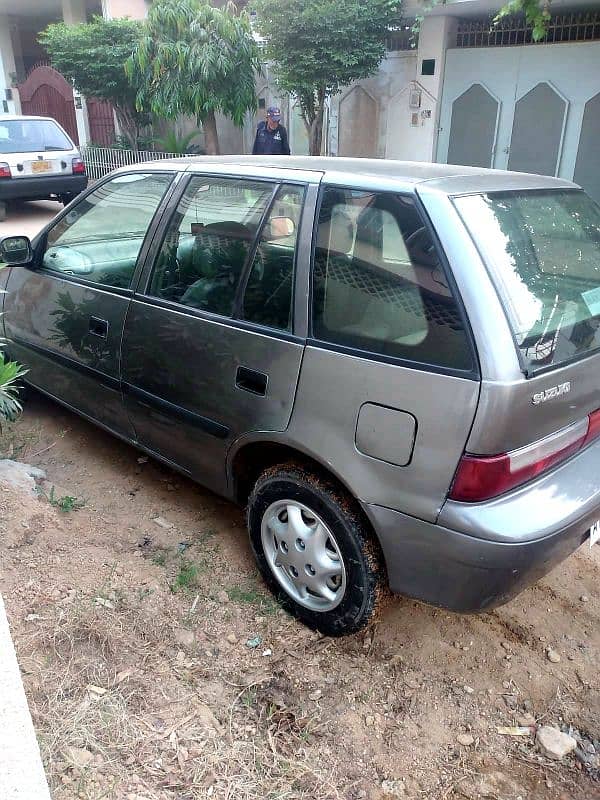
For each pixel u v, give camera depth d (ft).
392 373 7.55
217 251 9.89
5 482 11.27
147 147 52.90
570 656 9.16
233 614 9.35
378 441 7.68
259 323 9.08
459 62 35.91
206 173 10.44
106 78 46.68
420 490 7.41
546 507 7.41
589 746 7.86
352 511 8.22
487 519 7.11
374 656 8.92
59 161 39.55
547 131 33.73
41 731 7.00
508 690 8.55
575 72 31.99
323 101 38.19
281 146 35.96
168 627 8.93
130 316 11.09
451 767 7.47
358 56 34.42
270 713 7.84
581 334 8.05
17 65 71.46
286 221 9.00
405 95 38.58
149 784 6.70
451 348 7.20
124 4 53.31
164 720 7.50
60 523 10.71
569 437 7.87
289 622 9.30
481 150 36.50
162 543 10.87
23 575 9.25
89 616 8.64
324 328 8.30
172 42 41.83
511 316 7.19
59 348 12.93
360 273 8.09
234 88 42.88
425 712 8.14
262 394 8.91
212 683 8.18
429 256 7.53
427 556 7.56
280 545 9.25
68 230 13.09
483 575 7.27
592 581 10.69
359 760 7.43
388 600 8.97
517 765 7.56
